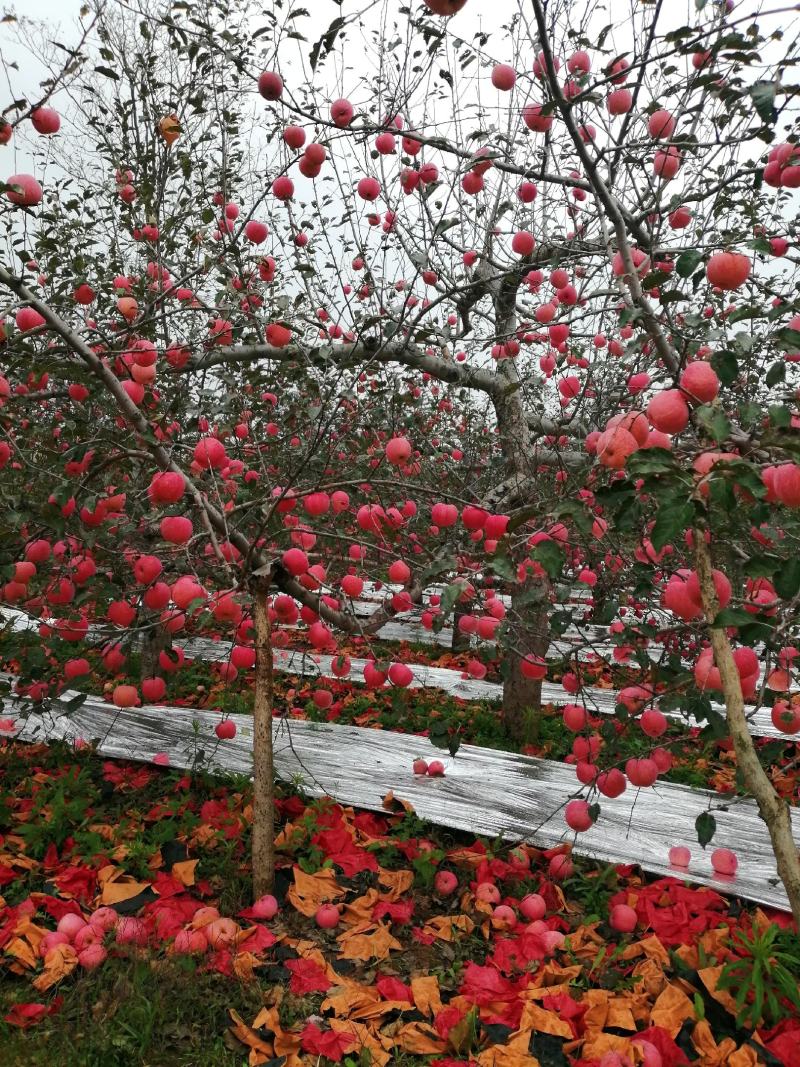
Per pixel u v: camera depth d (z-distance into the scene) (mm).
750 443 1684
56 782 3709
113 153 4672
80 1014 2172
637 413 1715
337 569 4211
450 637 7750
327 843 3248
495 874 3104
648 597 2906
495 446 4941
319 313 3508
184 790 3789
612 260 2410
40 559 2861
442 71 3217
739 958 2445
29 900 2709
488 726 5188
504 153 3137
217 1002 2260
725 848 3307
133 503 3285
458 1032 2066
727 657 1533
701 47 2115
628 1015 2199
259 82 2674
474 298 4469
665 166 2578
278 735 4488
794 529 2227
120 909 2709
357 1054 2059
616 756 2803
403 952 2621
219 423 3510
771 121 1918
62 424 3459
